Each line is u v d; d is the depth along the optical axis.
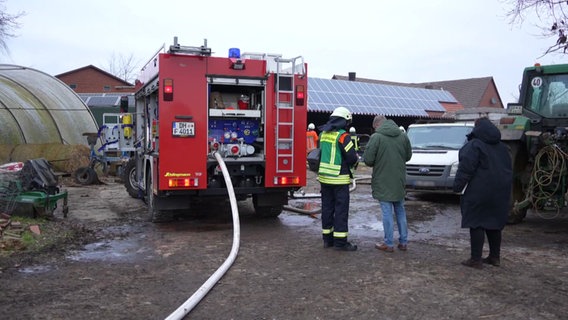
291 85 7.96
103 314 4.12
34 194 7.92
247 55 7.84
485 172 5.39
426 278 5.16
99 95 37.16
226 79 7.60
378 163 6.23
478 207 5.44
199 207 10.20
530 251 6.38
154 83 8.06
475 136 5.52
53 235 7.00
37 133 17.89
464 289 4.81
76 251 6.33
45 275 5.22
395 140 6.21
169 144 7.37
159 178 7.38
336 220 6.35
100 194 12.30
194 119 7.47
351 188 13.43
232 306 4.35
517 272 5.39
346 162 6.28
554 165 7.66
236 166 8.00
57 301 4.42
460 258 6.00
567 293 4.70
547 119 8.48
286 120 7.98
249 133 8.23
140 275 5.28
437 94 34.41
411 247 6.61
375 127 6.42
